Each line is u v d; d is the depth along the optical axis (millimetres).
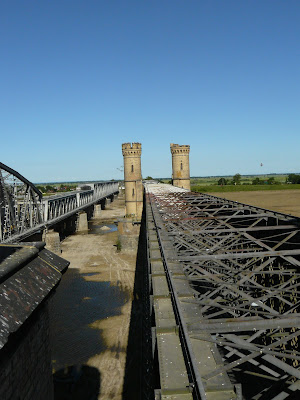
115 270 34562
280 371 8727
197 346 4492
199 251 11180
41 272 7742
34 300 6555
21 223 33469
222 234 17453
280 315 5238
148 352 7477
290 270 9570
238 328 4934
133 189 54938
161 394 3537
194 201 27391
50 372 8242
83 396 14234
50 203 47188
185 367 3990
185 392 3521
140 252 40625
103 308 24375
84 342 19094
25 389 6461
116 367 16391
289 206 76250
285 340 4926
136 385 14805
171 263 8102
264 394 5742
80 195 70312
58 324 21656
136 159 54781
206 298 7465
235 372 8461
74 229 62906
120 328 20828
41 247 8789
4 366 5523
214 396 3469
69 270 34875
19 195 40719
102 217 87312
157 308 5695
